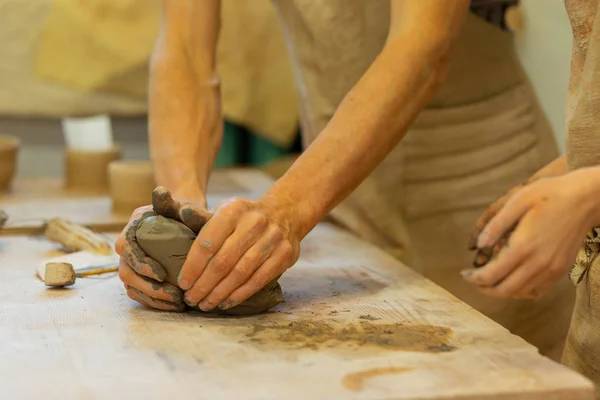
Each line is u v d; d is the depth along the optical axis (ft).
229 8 6.99
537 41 7.08
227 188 6.44
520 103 5.35
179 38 4.61
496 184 5.32
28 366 2.86
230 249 3.31
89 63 6.91
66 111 6.97
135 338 3.16
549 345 5.25
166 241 3.40
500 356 2.98
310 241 4.94
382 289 3.91
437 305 3.64
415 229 5.34
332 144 3.67
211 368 2.85
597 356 3.47
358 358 2.95
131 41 6.92
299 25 5.13
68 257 4.33
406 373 2.81
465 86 5.17
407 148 5.18
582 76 3.32
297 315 3.49
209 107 4.54
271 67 7.12
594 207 2.92
